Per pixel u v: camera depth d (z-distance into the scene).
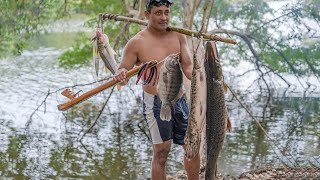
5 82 24.95
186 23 14.17
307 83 21.44
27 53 33.91
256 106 19.39
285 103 19.84
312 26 20.84
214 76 5.41
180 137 6.12
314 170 8.96
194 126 5.44
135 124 17.55
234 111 18.75
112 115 18.55
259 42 18.97
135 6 17.88
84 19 31.94
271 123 17.00
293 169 9.20
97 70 6.75
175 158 12.98
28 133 16.16
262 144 14.18
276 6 21.80
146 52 6.02
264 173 9.00
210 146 5.52
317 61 20.56
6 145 14.88
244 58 20.77
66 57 20.47
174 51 6.07
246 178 8.67
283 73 22.16
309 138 14.89
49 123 17.44
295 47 20.23
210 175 5.61
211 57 5.39
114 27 19.31
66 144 14.98
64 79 25.12
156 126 6.05
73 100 5.98
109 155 13.85
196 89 5.38
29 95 21.64
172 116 6.03
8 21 19.62
